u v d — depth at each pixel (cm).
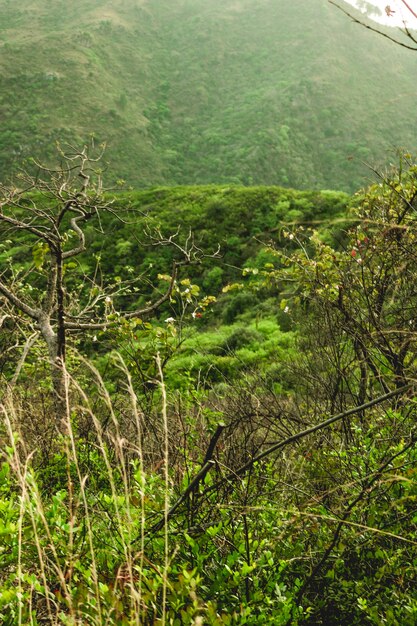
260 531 204
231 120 14275
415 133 12275
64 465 279
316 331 361
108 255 3189
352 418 304
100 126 12519
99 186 683
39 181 642
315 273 381
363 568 204
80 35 15712
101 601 152
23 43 14562
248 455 243
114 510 203
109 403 152
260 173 12131
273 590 175
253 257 3030
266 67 16588
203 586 169
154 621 141
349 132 12812
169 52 17762
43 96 12762
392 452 225
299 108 13875
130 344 420
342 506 208
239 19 18925
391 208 338
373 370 310
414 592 182
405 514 201
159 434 281
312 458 235
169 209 4234
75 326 613
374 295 331
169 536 187
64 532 182
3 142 10894
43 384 530
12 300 621
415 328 284
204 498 206
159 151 13050
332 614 192
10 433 148
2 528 161
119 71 15850
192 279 3102
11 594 142
